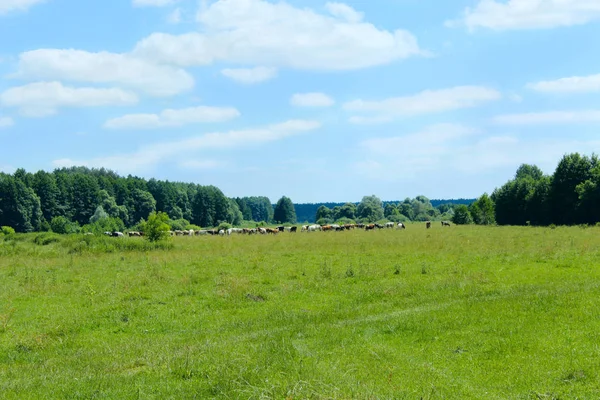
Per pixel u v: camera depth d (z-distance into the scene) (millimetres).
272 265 25500
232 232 77438
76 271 25438
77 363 11273
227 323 14656
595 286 16203
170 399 8531
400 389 8617
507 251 27578
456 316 13328
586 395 8156
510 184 82625
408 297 17016
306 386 8539
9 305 17344
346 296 17766
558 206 72875
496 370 9523
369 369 9773
